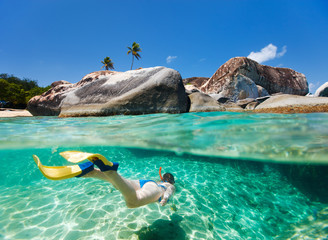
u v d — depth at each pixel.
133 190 2.32
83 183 4.84
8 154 5.86
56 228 2.96
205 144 4.66
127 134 4.79
